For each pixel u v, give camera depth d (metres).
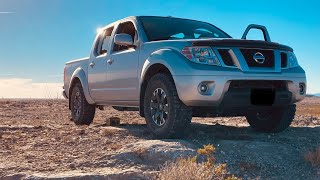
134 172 4.82
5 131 8.12
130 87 7.34
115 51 8.08
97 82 8.55
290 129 7.98
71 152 6.03
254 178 4.89
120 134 7.15
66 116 14.24
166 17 8.02
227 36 8.20
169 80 6.28
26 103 27.17
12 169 5.07
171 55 6.29
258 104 6.31
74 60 9.92
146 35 7.25
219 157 5.49
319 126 8.36
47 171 5.01
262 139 6.76
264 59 6.36
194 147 5.75
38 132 7.98
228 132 7.64
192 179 4.52
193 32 7.69
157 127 6.54
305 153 5.68
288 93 6.54
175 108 6.18
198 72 5.95
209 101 6.00
